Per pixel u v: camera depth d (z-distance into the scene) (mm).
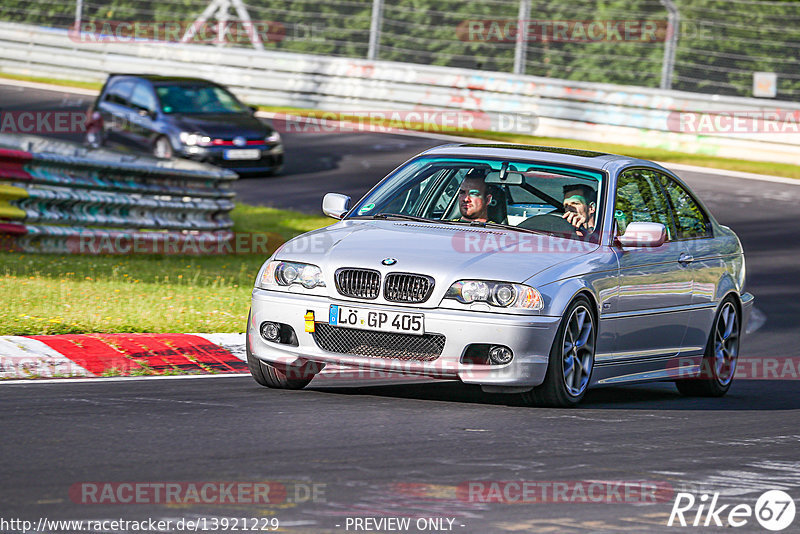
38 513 13875
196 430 18938
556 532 14188
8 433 18188
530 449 18656
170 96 67562
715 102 77188
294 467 16688
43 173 41938
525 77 81562
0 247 41281
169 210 46812
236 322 30609
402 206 25391
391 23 90312
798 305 41656
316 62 88125
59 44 96375
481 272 21891
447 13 94000
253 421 19891
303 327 22266
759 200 64000
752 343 34656
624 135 79125
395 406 21984
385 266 22000
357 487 15727
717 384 27219
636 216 25438
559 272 22469
